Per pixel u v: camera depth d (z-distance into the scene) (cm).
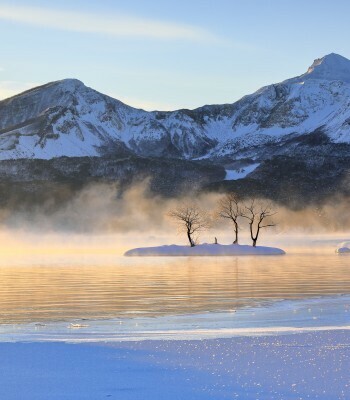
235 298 4975
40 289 5669
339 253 11856
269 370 2578
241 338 3209
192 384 2402
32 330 3566
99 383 2417
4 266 8719
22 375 2534
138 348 2989
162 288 5712
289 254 11588
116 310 4356
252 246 11731
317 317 3984
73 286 5925
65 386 2383
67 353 2897
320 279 6462
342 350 2902
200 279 6556
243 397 2255
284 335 3300
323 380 2438
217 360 2742
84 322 3850
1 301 4834
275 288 5650
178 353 2875
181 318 3991
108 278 6738
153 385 2391
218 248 11556
